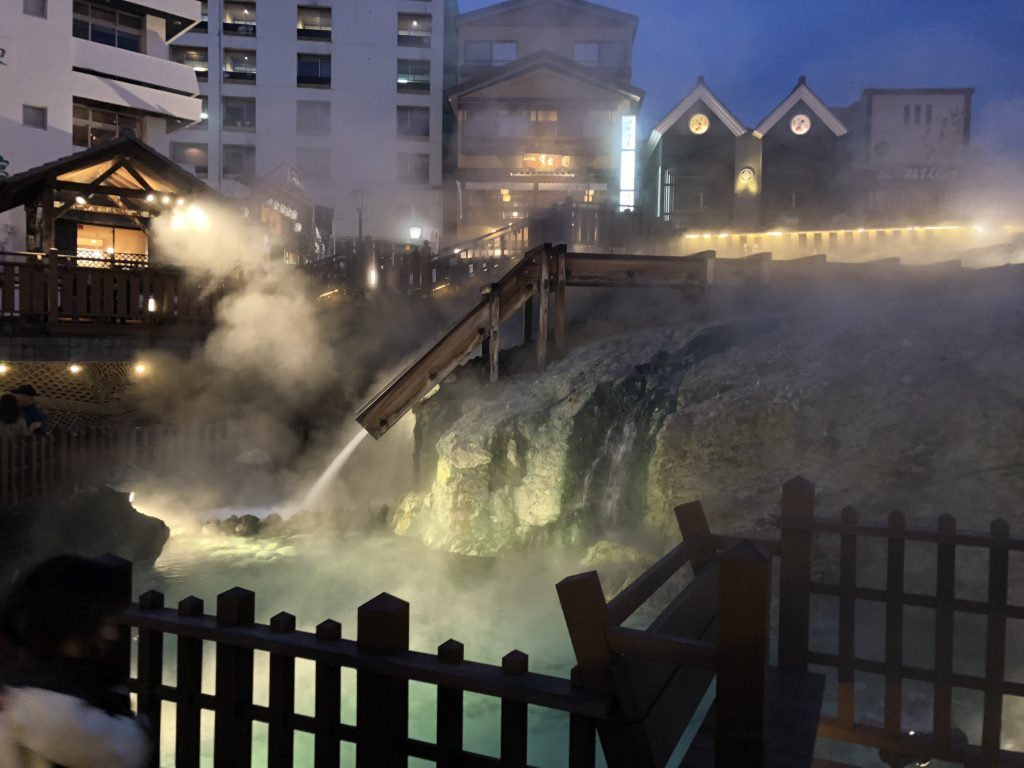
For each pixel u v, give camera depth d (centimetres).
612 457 981
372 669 231
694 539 387
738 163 3422
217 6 4312
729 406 884
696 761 276
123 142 1884
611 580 841
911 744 407
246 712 255
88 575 203
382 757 232
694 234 2191
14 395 1105
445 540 1023
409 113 4450
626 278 1226
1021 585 652
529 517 993
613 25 4144
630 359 1065
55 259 1357
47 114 2669
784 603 418
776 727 328
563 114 3784
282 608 813
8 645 198
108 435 1223
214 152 4353
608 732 226
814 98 3453
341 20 4384
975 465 745
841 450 814
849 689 417
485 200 3712
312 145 4381
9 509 930
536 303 1519
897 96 3541
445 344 1127
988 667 398
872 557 720
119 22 2925
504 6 4144
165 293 1486
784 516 420
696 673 297
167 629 259
